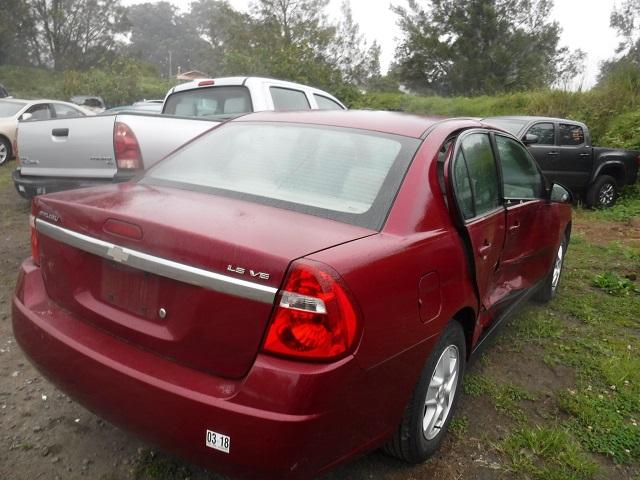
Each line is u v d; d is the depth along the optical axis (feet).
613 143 44.52
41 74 177.58
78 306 8.18
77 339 7.86
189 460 6.96
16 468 8.65
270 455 6.37
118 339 7.69
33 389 10.79
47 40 188.14
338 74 77.05
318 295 6.42
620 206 35.35
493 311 11.73
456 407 10.75
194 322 6.89
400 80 164.55
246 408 6.42
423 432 8.76
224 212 7.83
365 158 9.19
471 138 11.00
